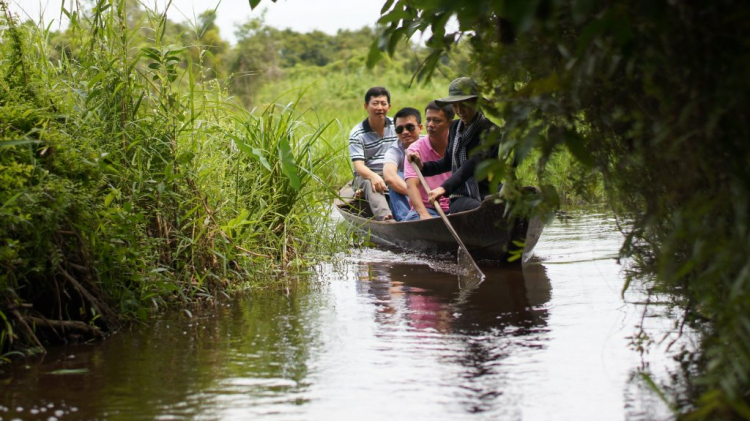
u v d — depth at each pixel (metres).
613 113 2.86
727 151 2.41
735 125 2.35
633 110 2.78
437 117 7.10
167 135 5.52
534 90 2.71
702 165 2.49
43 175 4.02
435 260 6.76
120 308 4.54
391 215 8.05
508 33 2.89
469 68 3.09
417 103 26.28
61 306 4.23
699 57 2.35
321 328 4.43
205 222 5.51
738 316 2.44
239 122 6.55
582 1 2.07
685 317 3.38
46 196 3.99
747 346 2.48
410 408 3.12
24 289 4.14
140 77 5.59
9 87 4.57
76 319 4.32
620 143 3.03
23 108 4.29
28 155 4.14
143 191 5.23
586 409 3.06
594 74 2.74
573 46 2.82
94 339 4.26
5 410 3.17
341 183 11.15
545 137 2.93
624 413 3.00
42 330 4.18
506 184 3.30
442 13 2.83
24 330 4.02
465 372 3.56
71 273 4.27
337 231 7.36
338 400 3.23
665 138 2.63
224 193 5.95
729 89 2.28
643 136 2.84
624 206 3.34
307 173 6.54
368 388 3.37
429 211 7.38
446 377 3.49
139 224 4.91
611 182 3.10
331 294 5.38
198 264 5.42
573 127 2.93
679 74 2.43
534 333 4.18
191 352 3.99
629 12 2.37
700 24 2.29
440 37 2.94
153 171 5.34
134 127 5.34
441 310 4.80
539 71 2.91
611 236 7.36
